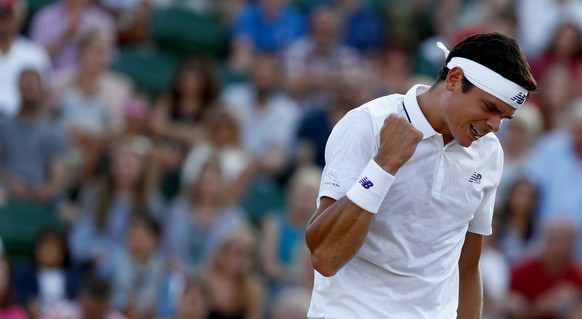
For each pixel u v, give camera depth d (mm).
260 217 36500
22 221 34344
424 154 14867
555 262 33125
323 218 14578
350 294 15422
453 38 43625
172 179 36531
